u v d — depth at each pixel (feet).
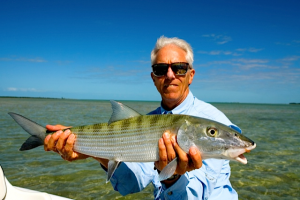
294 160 6.98
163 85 2.79
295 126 15.46
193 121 2.30
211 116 2.74
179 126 2.30
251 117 23.31
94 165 6.18
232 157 2.20
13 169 5.70
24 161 6.35
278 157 7.32
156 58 2.86
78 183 5.02
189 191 2.25
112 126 2.60
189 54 2.89
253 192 4.77
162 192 2.60
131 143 2.49
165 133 2.18
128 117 2.57
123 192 2.81
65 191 4.64
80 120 15.81
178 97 2.80
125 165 2.65
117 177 2.71
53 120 15.42
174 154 2.18
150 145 2.41
